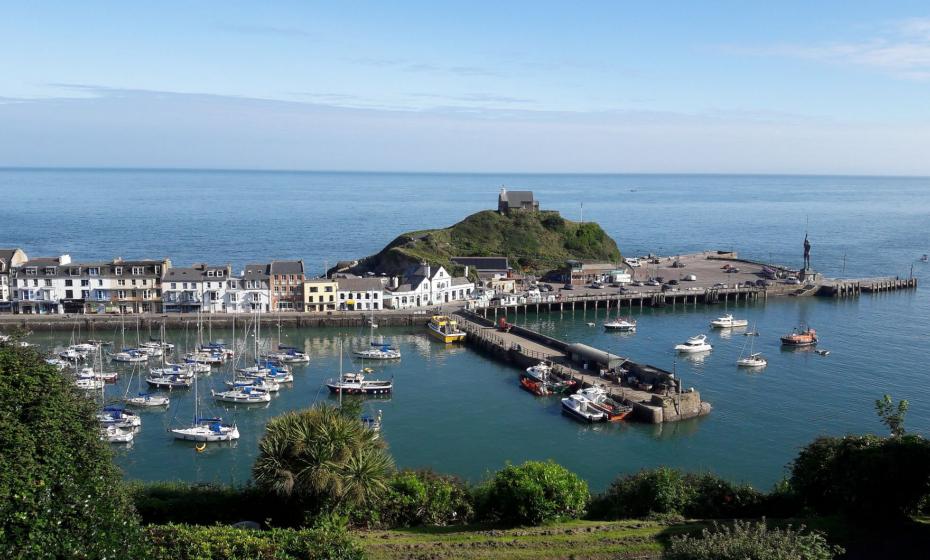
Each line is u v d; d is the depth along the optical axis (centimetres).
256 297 16200
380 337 15188
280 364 12538
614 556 4828
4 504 3084
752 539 3884
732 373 12362
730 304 18988
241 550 3862
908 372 12294
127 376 11800
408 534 5159
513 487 5441
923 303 18712
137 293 15888
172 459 8600
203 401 10681
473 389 11588
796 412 10369
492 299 17912
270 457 5000
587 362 12325
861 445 5484
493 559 4744
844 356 13388
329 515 4931
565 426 9900
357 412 5847
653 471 6162
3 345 4103
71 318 15050
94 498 3431
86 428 4066
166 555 3638
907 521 5244
